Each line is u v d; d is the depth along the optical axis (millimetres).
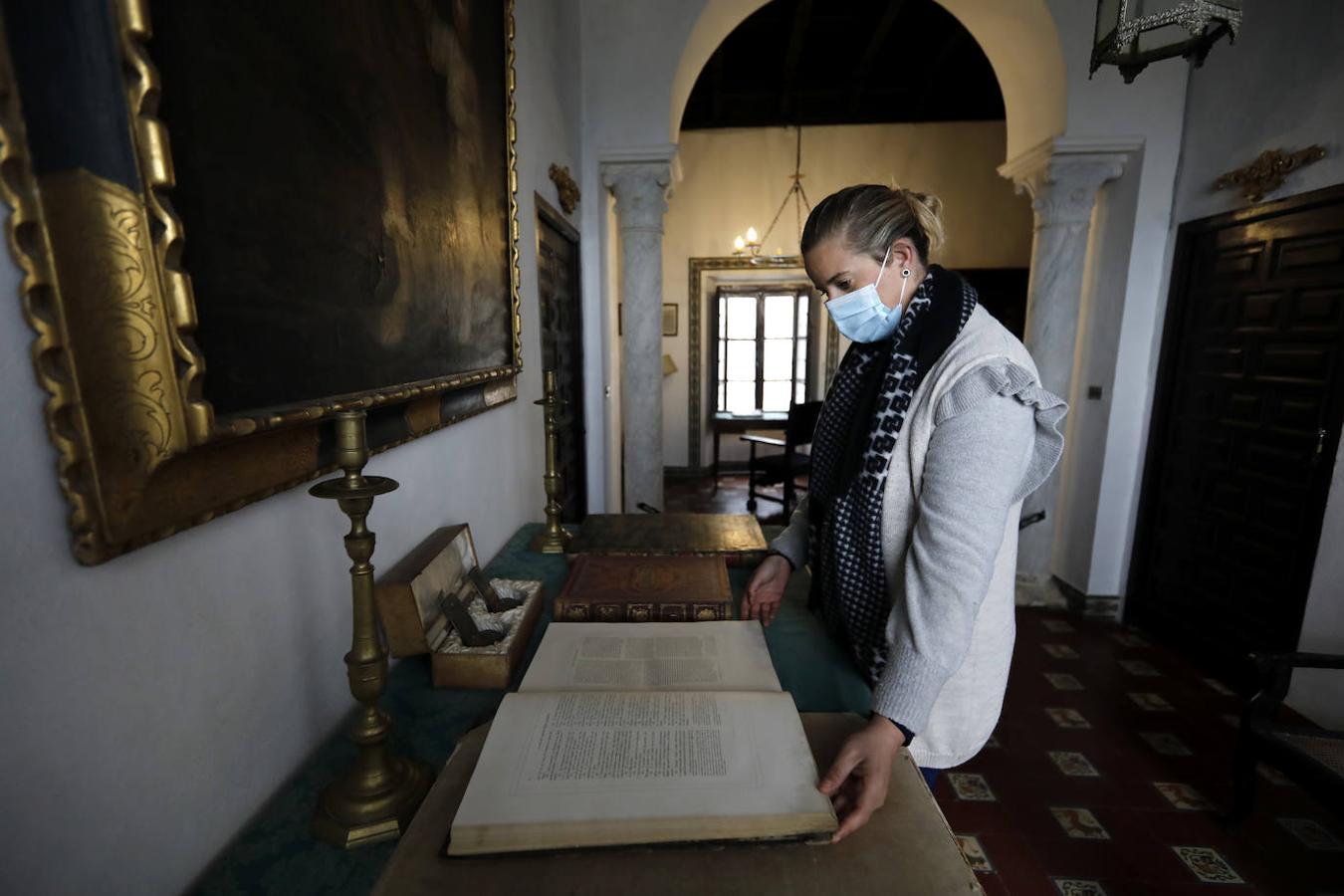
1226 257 2820
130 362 507
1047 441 815
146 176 493
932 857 563
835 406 1057
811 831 576
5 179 435
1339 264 2293
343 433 610
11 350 456
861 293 880
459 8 1301
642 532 1626
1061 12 2971
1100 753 2324
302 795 745
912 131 6258
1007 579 931
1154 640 3211
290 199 733
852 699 915
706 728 700
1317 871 1808
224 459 631
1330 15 2318
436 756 786
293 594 797
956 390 766
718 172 6461
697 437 7059
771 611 1146
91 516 498
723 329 7031
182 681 616
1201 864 1828
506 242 1666
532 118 2080
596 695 763
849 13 5000
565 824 564
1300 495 2445
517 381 1816
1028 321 3434
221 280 618
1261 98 2615
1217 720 2529
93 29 462
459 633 986
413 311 1091
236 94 637
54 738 490
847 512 918
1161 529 3211
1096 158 3137
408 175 1066
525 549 1594
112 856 542
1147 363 3248
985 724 942
